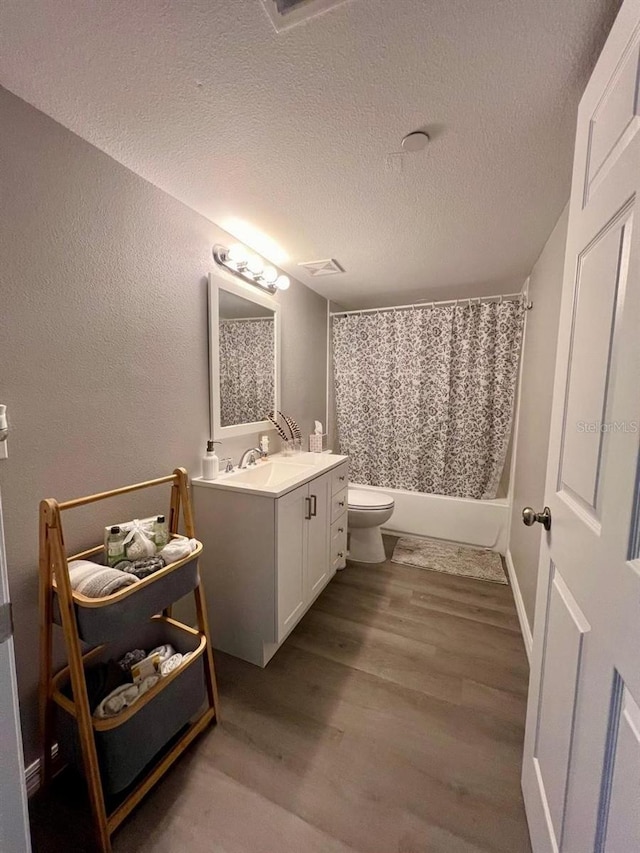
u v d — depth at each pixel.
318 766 1.15
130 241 1.32
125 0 0.72
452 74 0.89
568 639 0.78
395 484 3.13
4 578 0.65
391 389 3.04
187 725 1.28
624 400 0.57
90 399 1.21
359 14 0.74
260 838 0.96
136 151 1.20
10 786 0.66
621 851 0.53
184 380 1.61
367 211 1.57
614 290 0.63
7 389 0.99
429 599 2.11
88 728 0.92
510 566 2.42
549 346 1.67
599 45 0.79
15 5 0.73
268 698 1.41
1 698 0.64
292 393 2.61
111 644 1.27
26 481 1.04
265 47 0.82
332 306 3.24
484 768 1.15
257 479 2.02
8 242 0.97
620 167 0.61
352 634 1.80
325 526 2.08
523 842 0.95
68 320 1.13
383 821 1.00
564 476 0.86
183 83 0.92
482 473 2.83
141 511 1.42
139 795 1.01
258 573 1.57
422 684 1.48
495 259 2.12
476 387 2.78
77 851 0.94
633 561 0.54
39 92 0.95
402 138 1.12
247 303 2.03
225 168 1.29
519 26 0.76
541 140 1.12
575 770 0.71
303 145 1.16
